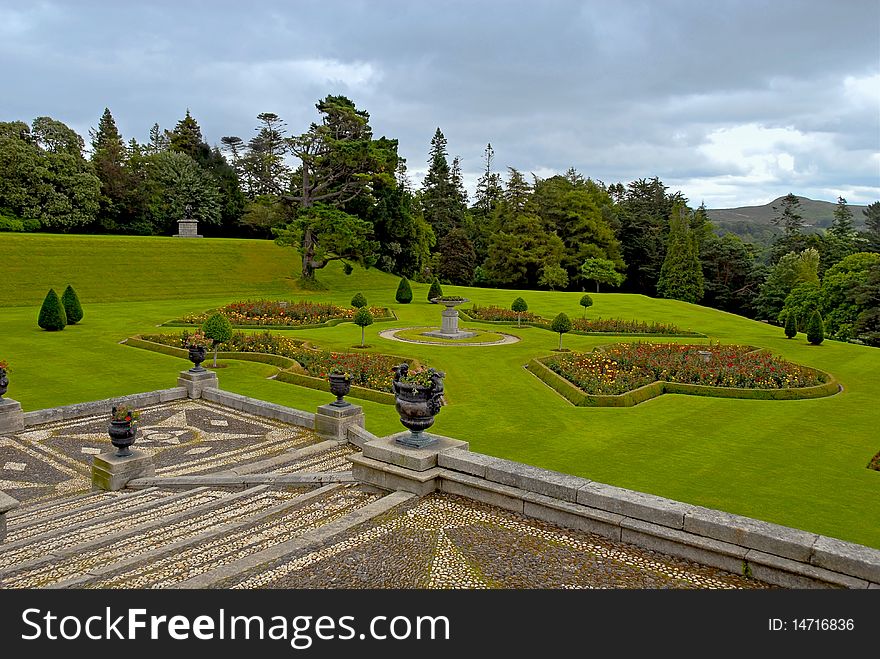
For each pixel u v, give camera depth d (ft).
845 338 165.07
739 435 54.60
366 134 183.52
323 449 45.88
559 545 23.32
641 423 57.98
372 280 205.26
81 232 232.73
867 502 39.73
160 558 22.48
